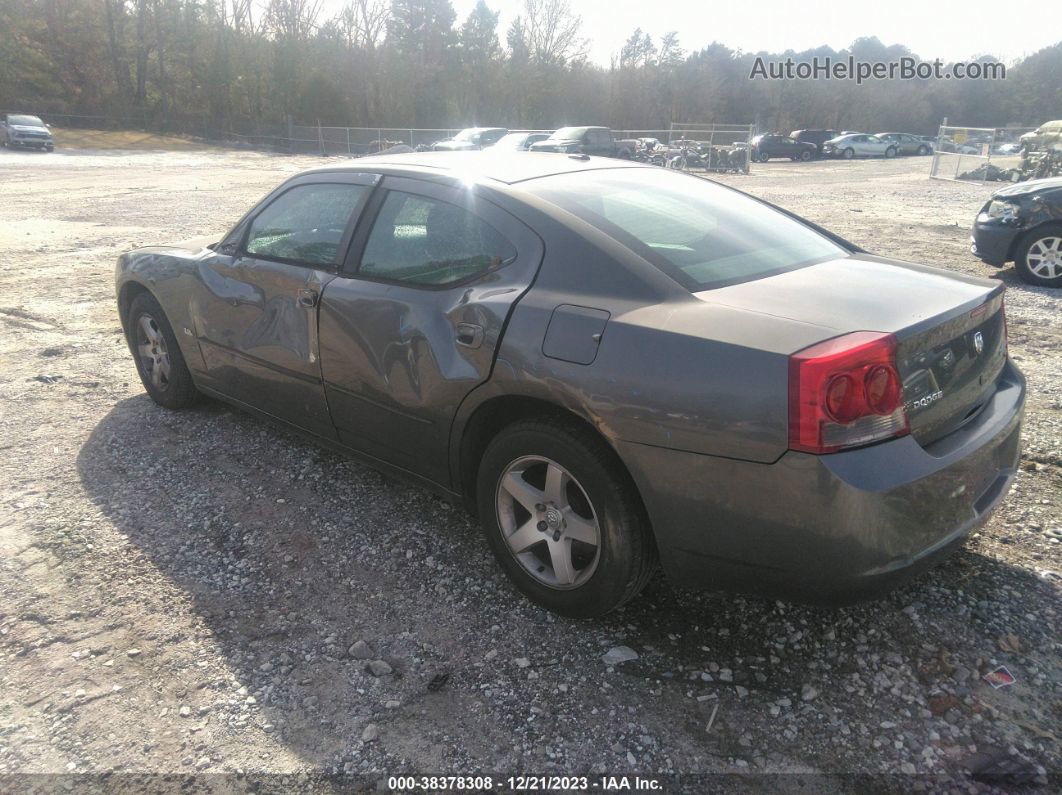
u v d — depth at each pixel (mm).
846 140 48469
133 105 62125
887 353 2119
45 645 2648
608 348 2395
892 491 2100
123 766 2160
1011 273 8789
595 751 2207
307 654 2609
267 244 3783
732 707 2357
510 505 2814
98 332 6492
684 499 2295
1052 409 4590
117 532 3365
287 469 3975
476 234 2916
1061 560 3020
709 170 32062
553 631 2719
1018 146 28219
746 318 2303
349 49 64750
